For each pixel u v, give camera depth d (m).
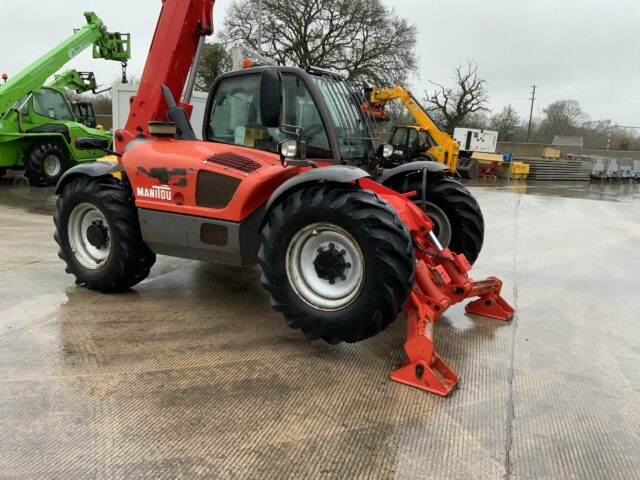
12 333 3.27
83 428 2.29
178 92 4.43
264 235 3.08
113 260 3.90
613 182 24.73
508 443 2.31
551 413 2.58
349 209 2.82
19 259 5.01
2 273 4.53
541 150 31.30
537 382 2.91
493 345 3.41
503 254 6.30
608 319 4.02
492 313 3.94
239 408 2.50
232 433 2.30
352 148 3.85
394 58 26.06
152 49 4.27
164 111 4.36
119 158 4.29
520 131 50.62
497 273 5.34
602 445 2.33
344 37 25.30
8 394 2.55
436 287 3.13
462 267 3.33
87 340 3.21
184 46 4.32
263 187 3.29
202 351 3.12
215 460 2.11
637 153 33.59
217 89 3.91
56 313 3.63
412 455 2.19
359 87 4.41
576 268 5.68
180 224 3.57
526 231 8.09
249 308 3.89
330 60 25.39
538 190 17.17
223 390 2.67
